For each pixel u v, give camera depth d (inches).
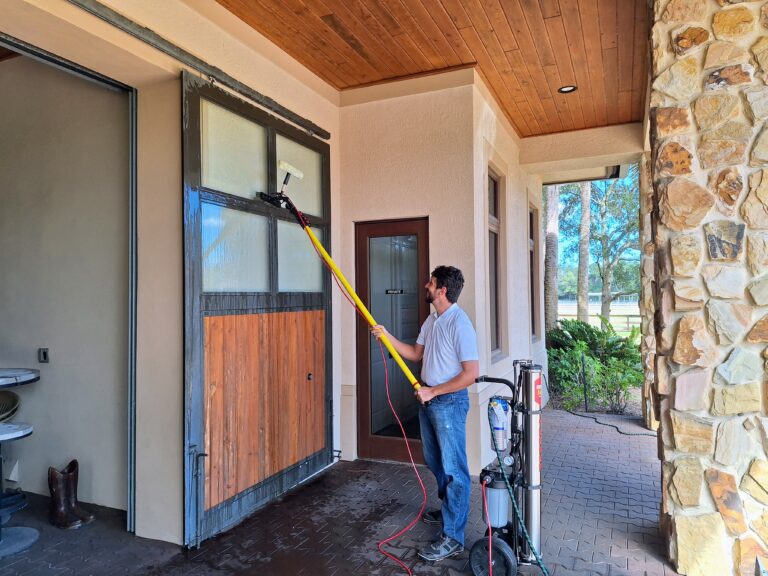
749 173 99.3
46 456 142.2
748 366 98.7
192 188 114.2
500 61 159.8
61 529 121.9
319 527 122.7
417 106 167.9
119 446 131.8
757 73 99.3
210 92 119.9
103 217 133.6
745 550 97.9
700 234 102.1
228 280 126.0
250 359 131.8
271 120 142.0
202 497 115.5
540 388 102.3
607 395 271.3
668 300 104.4
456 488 108.0
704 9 102.7
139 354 118.6
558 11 130.7
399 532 120.0
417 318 169.5
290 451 147.5
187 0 115.6
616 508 134.3
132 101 120.0
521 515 101.0
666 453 104.7
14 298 146.6
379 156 173.2
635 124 219.3
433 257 165.0
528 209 256.1
